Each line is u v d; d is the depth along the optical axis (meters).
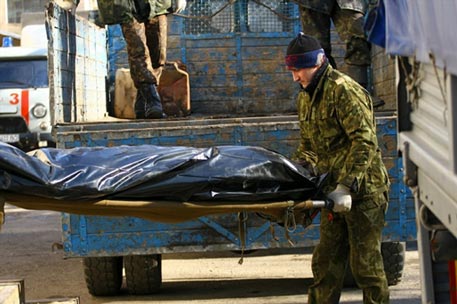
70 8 7.62
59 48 6.88
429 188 3.24
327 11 7.34
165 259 8.26
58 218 11.64
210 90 9.24
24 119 15.98
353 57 7.49
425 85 3.28
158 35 8.00
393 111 6.14
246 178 4.21
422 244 3.44
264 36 9.22
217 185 4.20
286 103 9.27
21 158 4.01
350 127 4.60
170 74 8.84
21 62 16.11
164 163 4.17
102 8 7.42
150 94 7.64
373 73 8.66
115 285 6.57
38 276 7.65
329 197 4.44
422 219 3.37
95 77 8.45
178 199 4.18
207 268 7.74
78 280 7.42
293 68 4.74
